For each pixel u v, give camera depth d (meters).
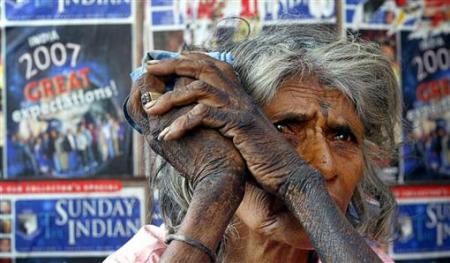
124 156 2.85
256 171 1.24
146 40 2.82
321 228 1.21
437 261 2.96
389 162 1.69
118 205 2.86
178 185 1.52
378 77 1.50
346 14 2.83
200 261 1.20
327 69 1.42
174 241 1.21
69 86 2.84
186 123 1.24
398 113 1.58
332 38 1.51
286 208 1.34
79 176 2.85
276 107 1.39
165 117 1.27
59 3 2.83
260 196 1.34
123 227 2.86
